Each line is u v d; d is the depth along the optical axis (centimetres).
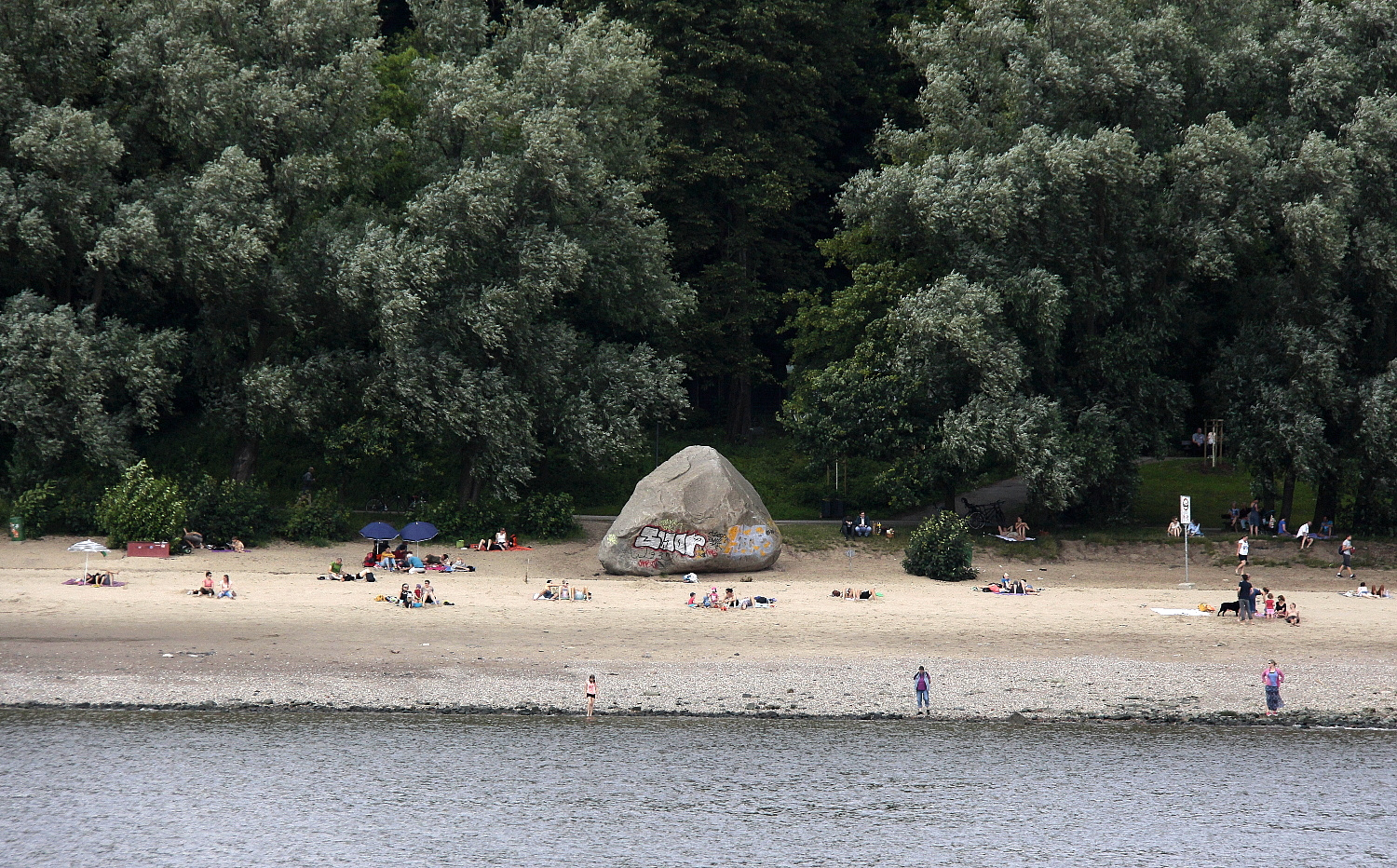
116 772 11644
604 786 11612
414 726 12575
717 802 11350
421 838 10700
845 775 11775
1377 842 10644
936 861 10419
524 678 13738
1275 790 11475
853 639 15575
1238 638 15762
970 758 12050
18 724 12319
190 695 13050
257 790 11462
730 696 13338
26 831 10694
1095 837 10744
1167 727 12700
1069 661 14625
